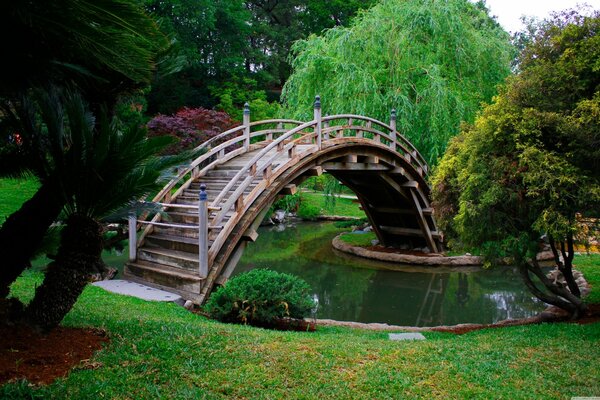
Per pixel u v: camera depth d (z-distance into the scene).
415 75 16.11
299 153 10.42
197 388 3.67
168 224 8.66
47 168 4.39
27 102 4.30
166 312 6.69
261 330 5.92
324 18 35.47
